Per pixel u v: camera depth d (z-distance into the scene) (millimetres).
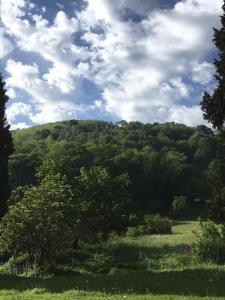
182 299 17766
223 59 28453
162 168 139250
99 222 60281
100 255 52375
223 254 38156
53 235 42094
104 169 64188
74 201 56312
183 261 41094
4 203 36562
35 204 41375
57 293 21672
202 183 142250
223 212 39438
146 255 50562
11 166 106000
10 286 26688
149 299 17938
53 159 66312
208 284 24672
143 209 130750
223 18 28891
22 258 44656
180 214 124438
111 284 25062
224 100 28391
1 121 36750
